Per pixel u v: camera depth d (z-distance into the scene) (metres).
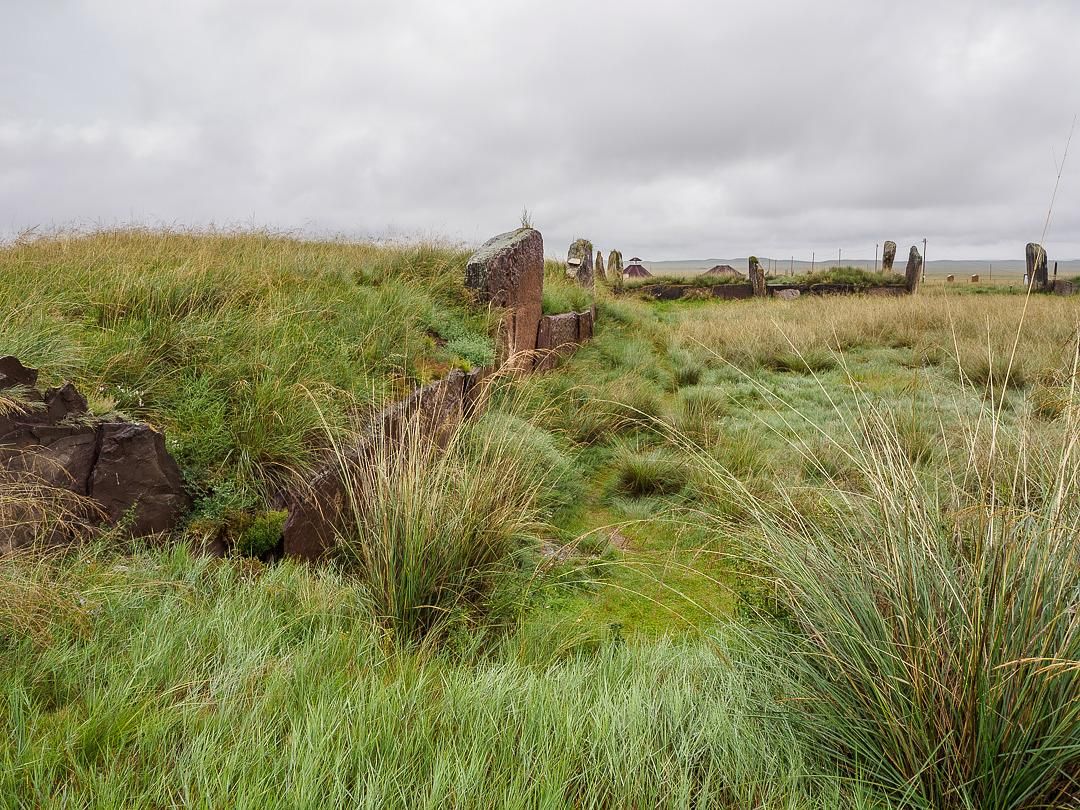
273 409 3.92
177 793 1.73
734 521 4.33
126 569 2.76
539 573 3.64
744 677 2.45
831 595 2.27
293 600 2.89
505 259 8.04
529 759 1.94
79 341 4.15
